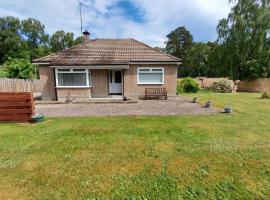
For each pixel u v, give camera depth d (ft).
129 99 52.75
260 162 14.57
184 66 249.75
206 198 10.53
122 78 54.85
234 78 108.58
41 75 53.36
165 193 10.96
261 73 100.58
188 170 13.43
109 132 21.90
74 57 54.19
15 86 71.41
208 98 59.41
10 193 10.92
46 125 25.39
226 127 24.13
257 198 10.53
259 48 98.53
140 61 53.36
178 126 24.45
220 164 14.28
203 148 17.21
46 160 14.85
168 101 50.47
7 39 215.72
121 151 16.55
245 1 100.73
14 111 27.40
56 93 52.54
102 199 10.42
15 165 14.08
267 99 57.11
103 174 12.87
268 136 20.68
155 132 21.89
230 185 11.66
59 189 11.25
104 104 45.39
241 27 100.83
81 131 22.30
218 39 110.22
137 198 10.53
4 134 21.42
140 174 12.90
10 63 81.30
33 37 270.67
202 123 26.08
